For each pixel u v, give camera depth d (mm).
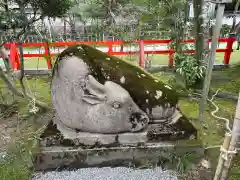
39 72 5691
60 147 2715
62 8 3104
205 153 2869
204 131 3402
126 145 2736
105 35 6898
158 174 2688
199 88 4660
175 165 2758
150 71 5797
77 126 2742
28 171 2750
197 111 3951
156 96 2732
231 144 1807
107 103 2600
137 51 6043
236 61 6363
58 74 2693
